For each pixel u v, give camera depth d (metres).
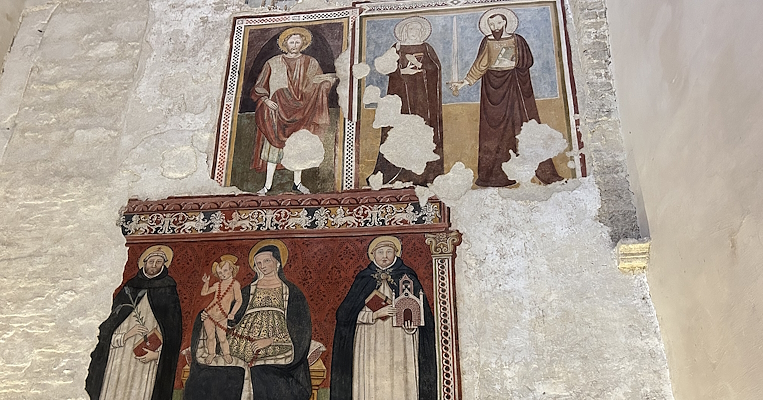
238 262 5.05
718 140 3.59
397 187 5.23
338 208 5.19
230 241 5.14
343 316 4.78
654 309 4.64
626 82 5.23
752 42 3.22
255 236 5.14
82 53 6.20
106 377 4.76
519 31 5.91
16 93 6.05
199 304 4.94
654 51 4.60
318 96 5.76
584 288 4.74
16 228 5.37
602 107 5.44
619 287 4.73
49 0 6.54
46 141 5.77
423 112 5.57
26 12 6.49
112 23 6.33
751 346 3.33
